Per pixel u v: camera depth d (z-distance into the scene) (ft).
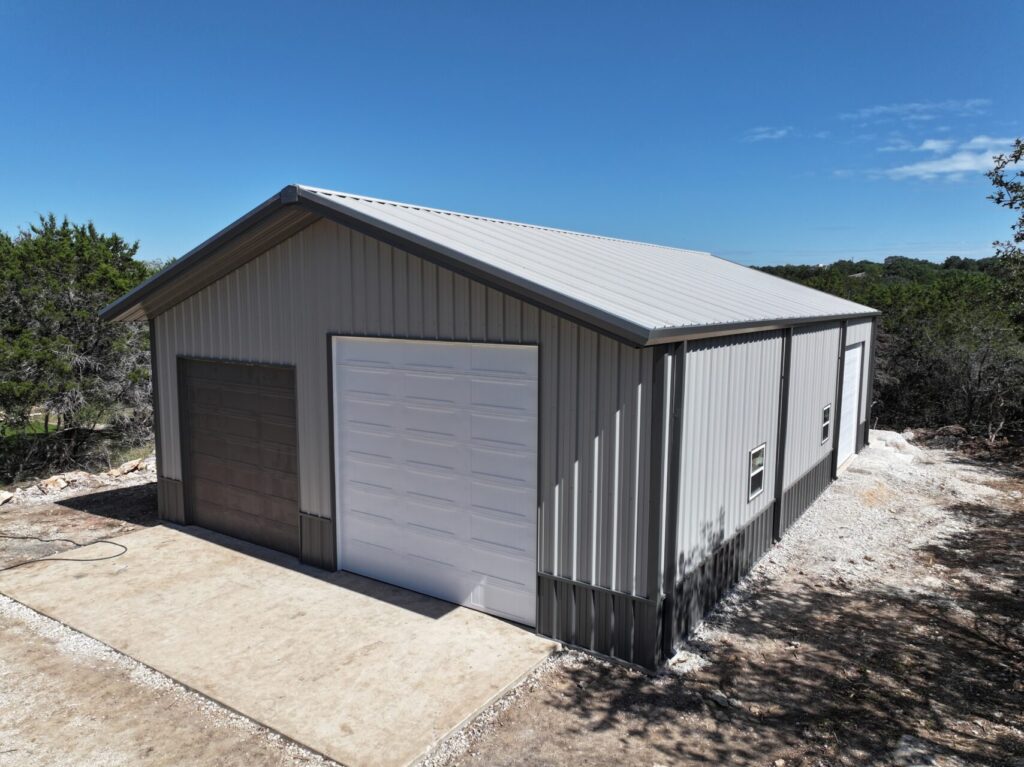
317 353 25.05
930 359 60.08
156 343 31.09
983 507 34.63
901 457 46.60
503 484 20.98
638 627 18.57
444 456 22.30
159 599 23.00
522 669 18.44
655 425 17.78
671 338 17.06
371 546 24.67
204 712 16.70
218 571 25.49
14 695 17.42
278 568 25.82
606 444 18.65
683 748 15.28
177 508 31.17
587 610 19.47
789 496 30.55
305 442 25.89
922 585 24.58
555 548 19.92
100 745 15.42
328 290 24.41
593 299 17.72
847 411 43.57
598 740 15.58
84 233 62.95
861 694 17.51
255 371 27.50
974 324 57.72
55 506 34.14
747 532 25.31
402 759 14.78
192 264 25.73
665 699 17.22
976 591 24.06
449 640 20.06
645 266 29.76
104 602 22.75
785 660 19.21
